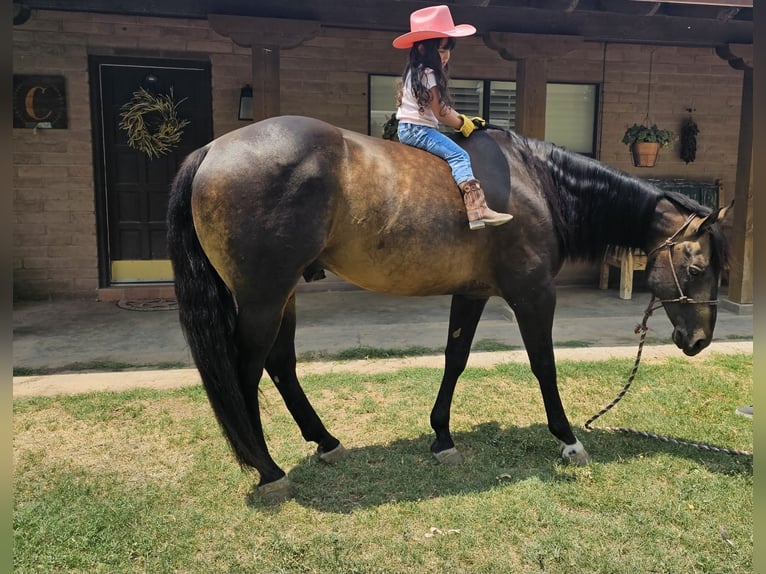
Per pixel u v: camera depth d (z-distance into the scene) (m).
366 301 7.29
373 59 7.51
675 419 3.70
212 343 2.56
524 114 5.56
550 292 2.94
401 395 4.11
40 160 6.86
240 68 7.18
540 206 2.90
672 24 5.63
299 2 4.98
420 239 2.69
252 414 2.68
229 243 2.49
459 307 3.18
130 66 7.03
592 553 2.35
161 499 2.73
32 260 7.00
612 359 4.92
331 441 3.13
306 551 2.36
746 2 5.10
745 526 2.54
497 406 3.93
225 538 2.45
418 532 2.50
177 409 3.81
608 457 3.19
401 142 2.90
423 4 5.01
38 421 3.61
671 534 2.47
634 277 8.24
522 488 2.84
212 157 2.54
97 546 2.38
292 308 2.97
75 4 4.81
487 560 2.31
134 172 7.25
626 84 8.09
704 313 3.01
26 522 2.51
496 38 5.36
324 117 7.50
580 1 5.04
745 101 6.32
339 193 2.58
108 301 7.04
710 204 8.12
